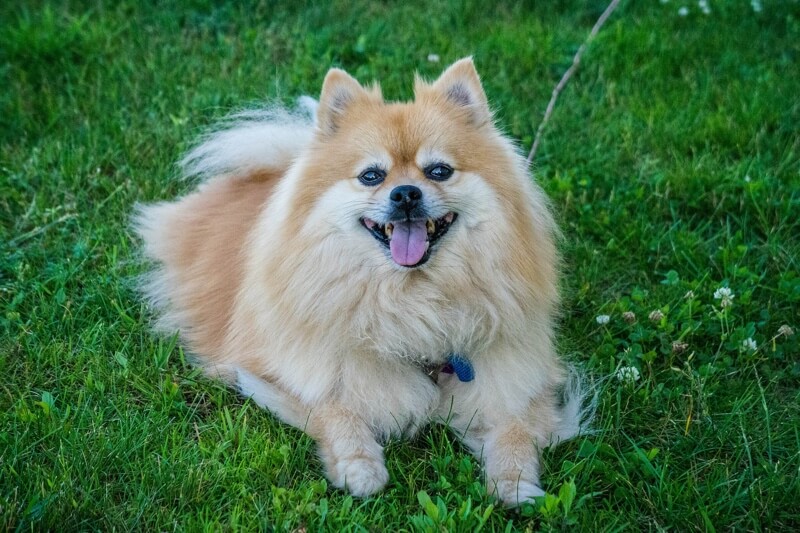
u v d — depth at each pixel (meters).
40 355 1.18
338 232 1.11
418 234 1.09
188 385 1.18
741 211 1.42
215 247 1.28
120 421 1.11
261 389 1.15
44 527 1.02
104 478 1.07
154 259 1.34
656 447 1.12
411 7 1.95
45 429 1.10
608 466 1.09
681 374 1.20
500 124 1.56
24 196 1.41
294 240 1.12
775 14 1.94
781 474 1.09
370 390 1.13
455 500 1.07
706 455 1.13
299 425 1.13
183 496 1.05
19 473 1.06
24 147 1.49
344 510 1.04
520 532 1.04
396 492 1.07
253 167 1.34
